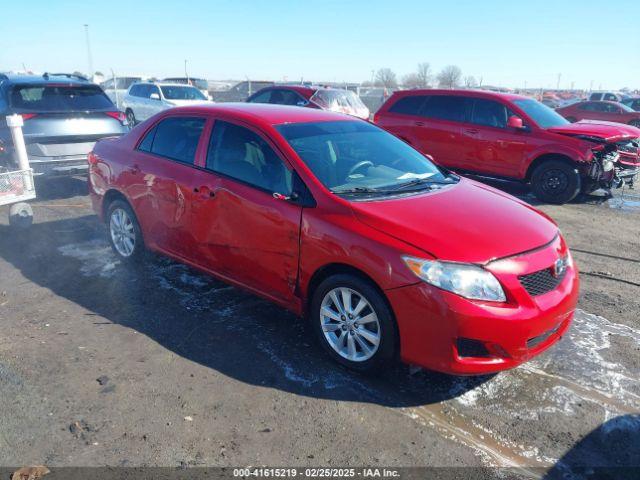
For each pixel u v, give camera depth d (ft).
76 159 26.66
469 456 9.54
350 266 11.36
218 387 11.32
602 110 77.20
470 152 31.48
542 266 10.97
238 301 15.40
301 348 12.96
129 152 16.99
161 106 58.90
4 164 25.64
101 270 17.57
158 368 11.99
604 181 29.86
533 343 10.83
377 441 9.85
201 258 14.89
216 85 109.19
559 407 10.97
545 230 12.09
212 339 13.29
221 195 13.71
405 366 12.32
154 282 16.62
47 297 15.52
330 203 11.85
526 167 29.81
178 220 15.17
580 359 12.80
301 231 12.01
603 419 10.62
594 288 17.29
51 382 11.38
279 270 12.75
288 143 13.16
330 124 15.01
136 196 16.48
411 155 15.55
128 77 90.84
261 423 10.23
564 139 28.58
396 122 34.17
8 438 9.68
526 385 11.70
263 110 15.08
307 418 10.41
